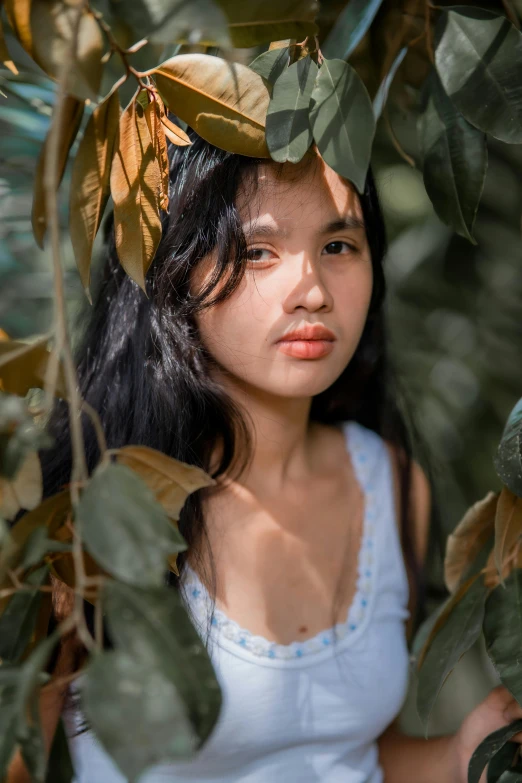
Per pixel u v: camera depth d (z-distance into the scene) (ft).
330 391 3.45
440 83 2.34
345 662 2.94
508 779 2.24
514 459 1.99
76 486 1.40
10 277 4.09
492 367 4.55
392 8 2.50
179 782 2.79
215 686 1.40
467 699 5.14
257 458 2.96
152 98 1.94
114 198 1.97
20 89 3.00
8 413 1.45
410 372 4.53
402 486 3.48
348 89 1.96
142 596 1.38
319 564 3.06
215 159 2.40
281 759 2.87
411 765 3.25
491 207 4.24
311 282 2.40
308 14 1.89
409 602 3.51
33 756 1.42
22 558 1.55
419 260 4.44
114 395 2.79
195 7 1.64
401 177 4.34
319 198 2.37
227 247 2.39
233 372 2.57
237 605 2.88
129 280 2.86
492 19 2.19
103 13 1.68
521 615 2.12
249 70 1.98
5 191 3.37
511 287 4.45
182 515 2.74
